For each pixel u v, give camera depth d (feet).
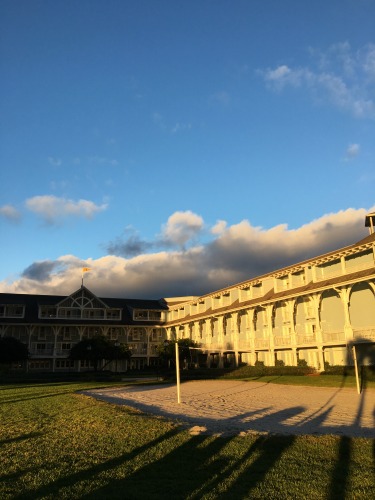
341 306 136.67
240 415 55.88
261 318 174.19
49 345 222.89
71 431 43.68
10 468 30.01
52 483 26.73
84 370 225.15
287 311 159.22
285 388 100.42
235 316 184.34
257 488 25.50
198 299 219.41
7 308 217.77
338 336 130.11
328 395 81.97
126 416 52.60
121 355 200.23
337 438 37.60
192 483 26.55
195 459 31.71
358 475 27.55
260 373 140.97
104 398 83.05
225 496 24.27
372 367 113.39
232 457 32.01
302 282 151.64
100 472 28.91
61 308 228.02
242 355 182.60
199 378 148.36
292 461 30.81
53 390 106.42
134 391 102.22
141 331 245.86
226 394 89.15
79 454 33.63
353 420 50.96
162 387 115.14
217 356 197.98
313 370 133.08
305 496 24.23
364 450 33.45
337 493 24.64
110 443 37.19
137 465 30.42
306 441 36.47
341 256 133.39
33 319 219.82
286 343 152.05
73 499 23.93
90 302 234.58
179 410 61.93
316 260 142.61
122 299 264.93
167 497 24.20
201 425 45.83
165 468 29.63
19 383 140.87
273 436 38.50
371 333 119.24
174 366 209.56
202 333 217.77
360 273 122.52
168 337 246.88
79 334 229.45
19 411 62.28
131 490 25.29
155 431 41.60
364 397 76.69
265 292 170.19
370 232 139.23
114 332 239.30
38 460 32.04
